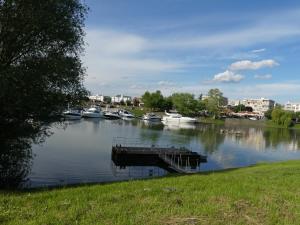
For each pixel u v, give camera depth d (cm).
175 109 16538
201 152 5372
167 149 4694
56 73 2234
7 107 2067
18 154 2336
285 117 15938
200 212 914
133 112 15475
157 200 1017
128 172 3534
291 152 6334
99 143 5300
